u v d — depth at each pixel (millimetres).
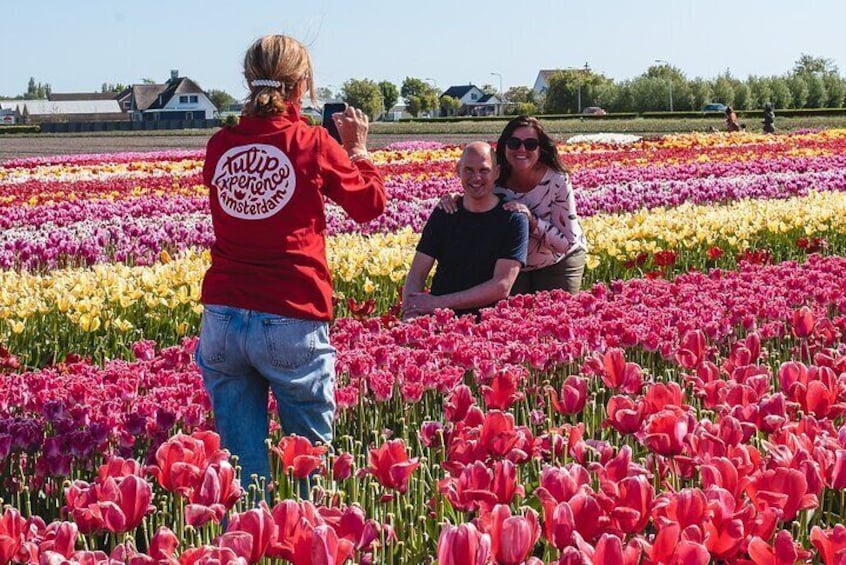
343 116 5016
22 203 19766
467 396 4293
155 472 3486
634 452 4684
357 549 3039
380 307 10367
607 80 133375
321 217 4785
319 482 3869
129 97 173750
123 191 21891
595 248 11516
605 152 31438
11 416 5719
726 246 12336
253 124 4742
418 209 16188
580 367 5824
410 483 4340
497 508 2703
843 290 7789
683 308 7059
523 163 8242
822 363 5047
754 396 4344
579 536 2639
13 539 2871
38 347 8734
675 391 3986
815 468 3277
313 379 4777
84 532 3141
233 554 2629
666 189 18953
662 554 2650
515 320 6809
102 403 5262
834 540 2779
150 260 13352
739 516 2900
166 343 9188
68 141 75250
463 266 7809
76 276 9625
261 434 4887
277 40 4773
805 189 19203
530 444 3715
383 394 5207
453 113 170500
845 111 71438
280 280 4680
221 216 4762
